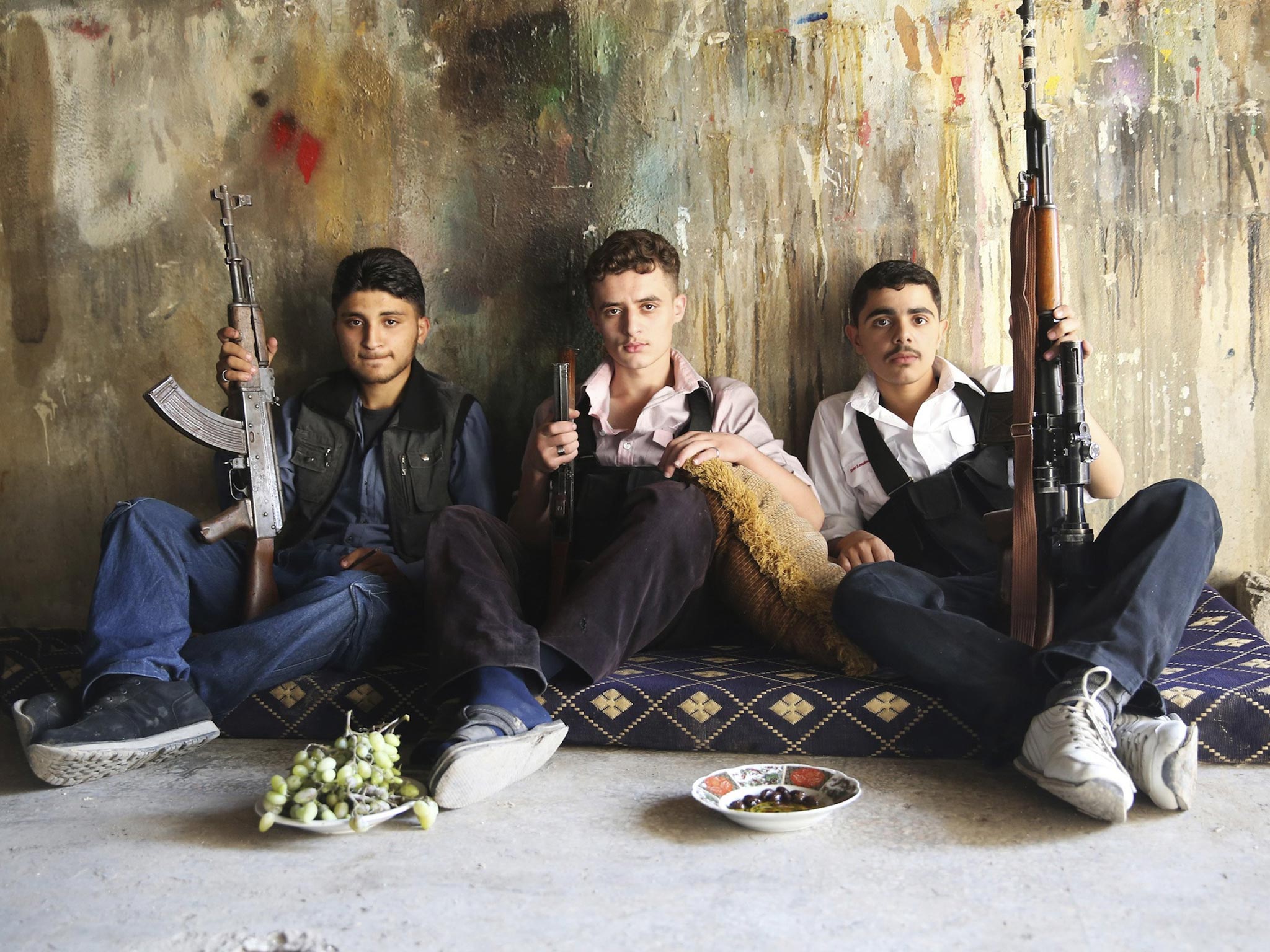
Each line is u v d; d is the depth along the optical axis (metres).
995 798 2.11
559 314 3.55
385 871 1.82
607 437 3.13
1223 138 3.32
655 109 3.48
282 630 2.51
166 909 1.70
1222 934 1.55
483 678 2.20
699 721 2.40
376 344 3.10
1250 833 1.90
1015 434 2.41
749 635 2.91
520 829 2.00
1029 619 2.37
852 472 3.18
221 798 2.20
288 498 3.15
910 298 3.07
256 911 1.68
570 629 2.36
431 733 2.23
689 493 2.56
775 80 3.44
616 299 3.04
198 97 3.59
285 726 2.61
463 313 3.58
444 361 3.60
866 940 1.55
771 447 3.08
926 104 3.40
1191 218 3.34
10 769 2.43
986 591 2.59
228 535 2.70
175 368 3.64
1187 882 1.72
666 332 3.12
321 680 2.61
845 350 3.47
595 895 1.71
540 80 3.50
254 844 1.96
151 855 1.91
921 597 2.42
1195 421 3.37
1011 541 2.44
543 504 2.91
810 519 2.97
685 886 1.74
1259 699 2.22
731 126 3.46
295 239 3.60
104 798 2.22
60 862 1.89
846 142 3.43
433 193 3.56
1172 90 3.32
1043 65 3.36
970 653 2.24
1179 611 2.17
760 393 3.51
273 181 3.59
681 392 3.13
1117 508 3.42
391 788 2.08
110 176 3.62
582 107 3.50
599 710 2.43
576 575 2.84
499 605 2.32
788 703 2.38
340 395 3.20
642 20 3.46
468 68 3.53
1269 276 3.32
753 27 3.44
